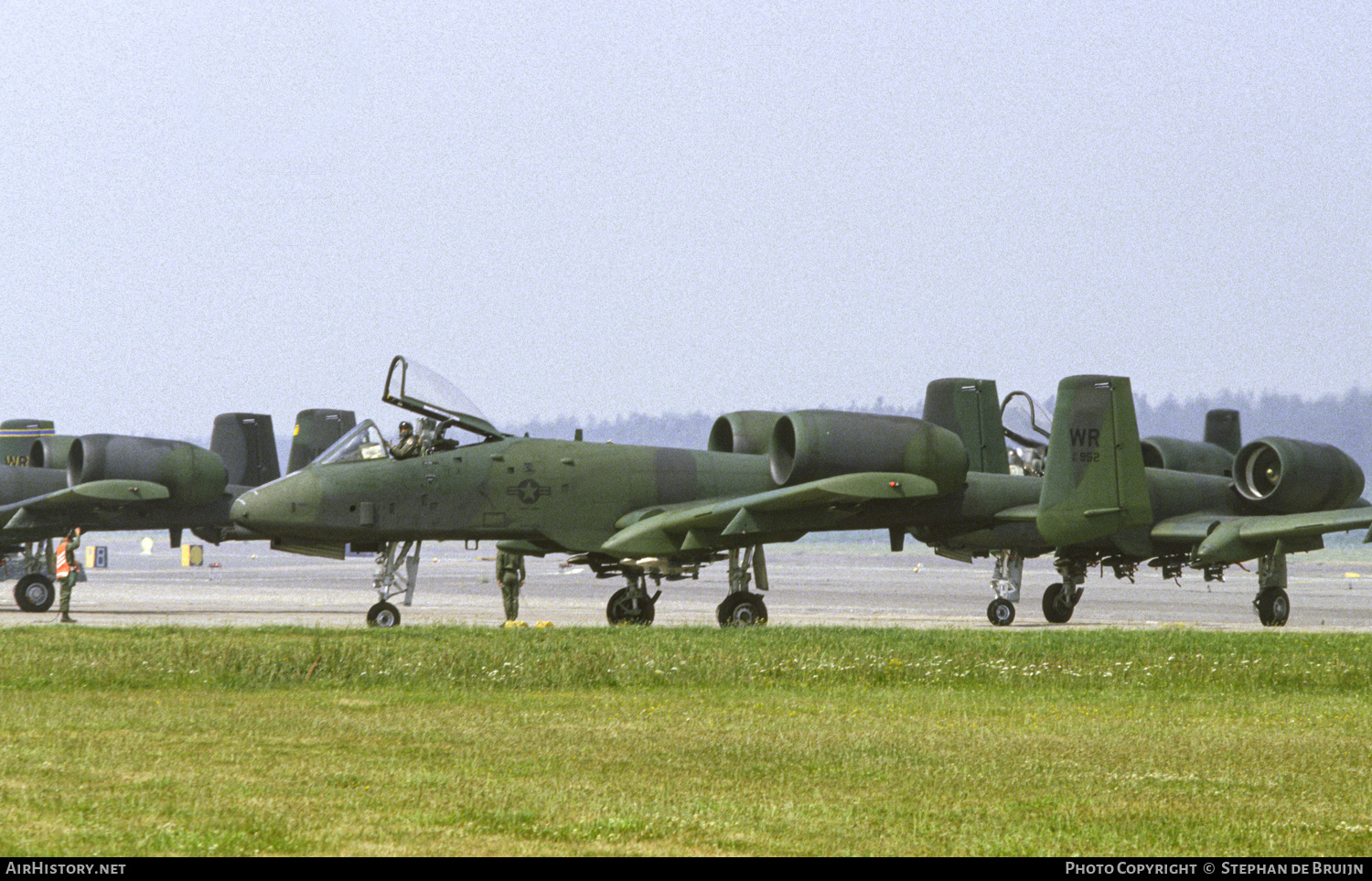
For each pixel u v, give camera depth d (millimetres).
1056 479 84938
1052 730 40125
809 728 39969
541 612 103188
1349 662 56000
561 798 29391
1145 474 90938
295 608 106938
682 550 78312
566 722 40844
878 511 83750
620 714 42844
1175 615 109625
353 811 27812
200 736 36969
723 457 85562
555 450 81562
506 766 33250
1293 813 28906
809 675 52719
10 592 141000
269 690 48375
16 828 25719
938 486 82125
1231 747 37281
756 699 47188
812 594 145500
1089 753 36031
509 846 25250
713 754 35281
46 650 52469
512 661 51812
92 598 120938
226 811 27484
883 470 80250
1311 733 40094
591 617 97062
